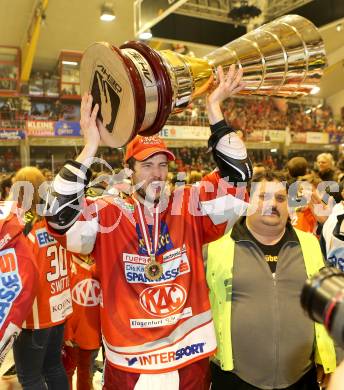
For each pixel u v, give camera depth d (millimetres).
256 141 15250
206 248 1939
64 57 15000
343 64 15898
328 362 1780
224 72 1352
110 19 11906
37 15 11680
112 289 1540
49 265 2160
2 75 14531
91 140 1337
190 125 13266
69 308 2307
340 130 17547
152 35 5434
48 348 2229
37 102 15297
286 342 1770
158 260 1563
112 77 1196
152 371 1474
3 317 1461
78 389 2631
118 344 1503
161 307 1521
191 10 5645
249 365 1781
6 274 1480
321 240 2100
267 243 1884
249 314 1787
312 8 5176
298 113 18016
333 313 538
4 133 11883
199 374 1562
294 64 1392
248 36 1427
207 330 1580
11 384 2967
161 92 1169
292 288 1813
